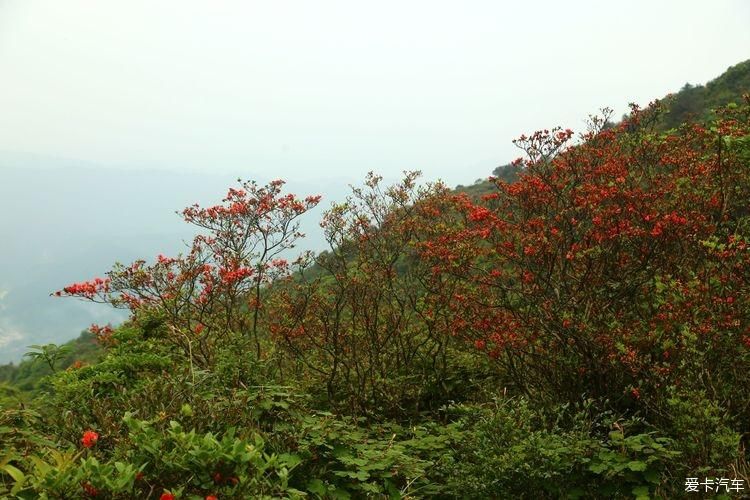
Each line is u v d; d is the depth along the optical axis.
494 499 3.93
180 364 5.69
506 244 5.80
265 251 6.71
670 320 4.55
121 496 2.34
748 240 5.20
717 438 3.79
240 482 2.46
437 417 6.45
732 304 4.58
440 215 7.07
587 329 4.97
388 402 6.46
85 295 5.88
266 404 3.86
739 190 5.79
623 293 5.57
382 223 7.14
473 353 6.57
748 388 4.45
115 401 3.97
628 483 4.00
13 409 3.53
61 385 4.58
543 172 6.07
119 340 6.29
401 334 7.25
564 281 5.68
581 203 5.58
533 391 5.76
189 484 2.55
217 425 3.41
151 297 6.25
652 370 4.41
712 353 4.39
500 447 4.02
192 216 6.51
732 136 5.19
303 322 6.97
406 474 4.07
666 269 5.38
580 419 4.70
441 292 6.68
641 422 4.59
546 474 3.82
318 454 3.87
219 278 6.34
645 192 5.88
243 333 6.72
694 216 5.21
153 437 2.69
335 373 7.02
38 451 3.07
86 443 2.54
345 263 7.07
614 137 6.37
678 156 6.14
